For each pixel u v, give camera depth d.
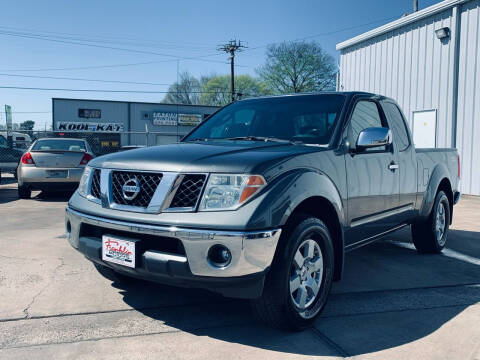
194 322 3.04
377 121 4.14
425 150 4.88
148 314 3.18
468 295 3.73
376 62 15.00
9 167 14.14
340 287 3.91
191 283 2.61
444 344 2.76
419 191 4.64
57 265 4.34
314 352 2.62
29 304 3.32
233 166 2.66
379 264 4.75
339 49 16.97
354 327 3.01
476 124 11.42
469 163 11.62
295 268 2.84
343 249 3.29
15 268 4.23
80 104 41.06
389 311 3.32
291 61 51.28
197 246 2.53
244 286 2.58
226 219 2.52
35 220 6.96
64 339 2.75
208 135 4.15
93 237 3.08
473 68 11.49
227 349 2.64
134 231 2.71
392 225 4.25
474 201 10.38
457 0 11.67
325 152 3.23
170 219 2.61
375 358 2.56
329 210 3.22
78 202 3.21
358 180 3.52
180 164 2.73
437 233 5.14
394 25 13.90
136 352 2.58
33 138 18.27
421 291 3.82
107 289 3.68
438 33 12.22
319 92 4.11
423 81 13.04
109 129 41.84
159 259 2.62
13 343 2.68
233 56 43.31
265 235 2.54
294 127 3.73
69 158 9.32
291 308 2.77
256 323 3.04
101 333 2.84
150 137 42.69
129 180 2.85
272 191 2.63
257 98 4.46
